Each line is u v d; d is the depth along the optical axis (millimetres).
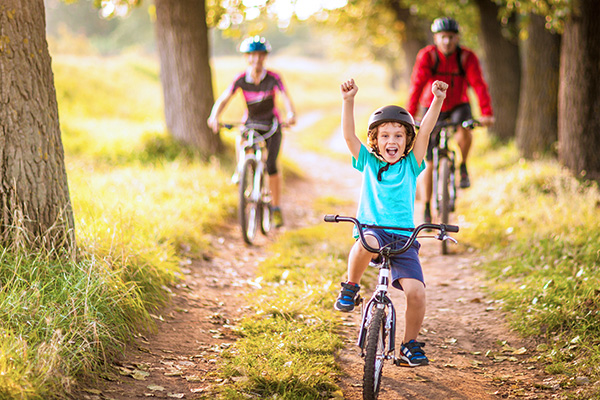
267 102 7426
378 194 3555
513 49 13539
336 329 4723
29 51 4164
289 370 3770
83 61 25406
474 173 11172
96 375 3520
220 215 8172
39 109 4242
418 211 9516
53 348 3328
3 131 4109
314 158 17859
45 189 4285
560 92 9375
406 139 3600
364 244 3342
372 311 3445
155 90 24875
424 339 4703
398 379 3947
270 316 4855
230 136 13781
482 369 4199
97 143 11562
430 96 6828
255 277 6066
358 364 4160
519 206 8281
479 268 6504
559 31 9375
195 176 9297
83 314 3793
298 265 6305
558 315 4707
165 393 3490
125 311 4234
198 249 6531
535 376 4039
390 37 21078
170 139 11266
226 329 4629
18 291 3844
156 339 4270
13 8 4055
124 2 11992
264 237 7754
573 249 6145
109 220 5629
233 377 3703
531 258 6230
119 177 8656
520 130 11180
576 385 3799
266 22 14062
